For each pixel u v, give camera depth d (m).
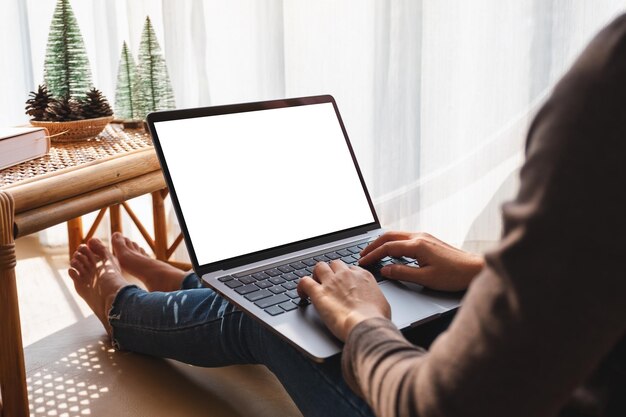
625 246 0.43
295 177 1.18
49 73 1.60
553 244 0.44
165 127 1.08
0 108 2.26
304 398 0.89
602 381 0.54
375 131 1.99
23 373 1.15
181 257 2.15
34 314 1.66
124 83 1.69
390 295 0.92
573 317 0.44
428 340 0.94
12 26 2.20
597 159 0.43
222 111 1.15
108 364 1.40
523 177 0.47
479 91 1.90
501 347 0.46
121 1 2.11
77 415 1.21
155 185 1.47
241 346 1.10
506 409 0.47
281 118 1.21
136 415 1.21
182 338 1.23
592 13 1.77
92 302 1.47
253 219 1.10
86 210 1.28
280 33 1.99
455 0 1.85
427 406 0.51
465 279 0.91
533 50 1.83
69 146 1.50
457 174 1.97
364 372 0.60
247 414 1.22
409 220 2.02
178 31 2.03
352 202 1.23
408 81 1.92
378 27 1.91
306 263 1.06
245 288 0.96
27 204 1.14
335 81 2.02
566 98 0.45
